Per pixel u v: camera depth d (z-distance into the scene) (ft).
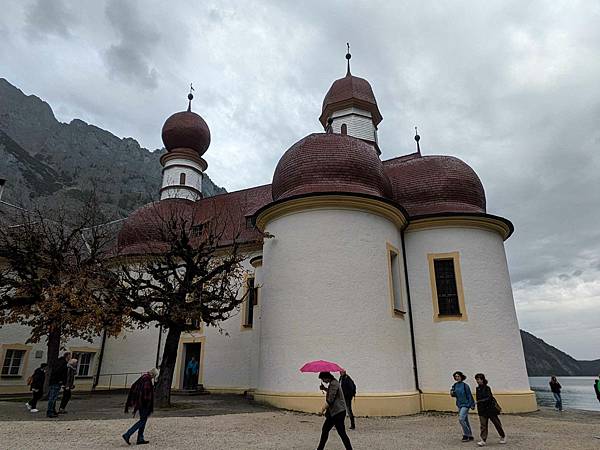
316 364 33.68
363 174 61.36
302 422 43.06
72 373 48.29
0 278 60.90
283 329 54.54
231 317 80.53
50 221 82.38
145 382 32.86
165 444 31.78
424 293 63.10
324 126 112.16
